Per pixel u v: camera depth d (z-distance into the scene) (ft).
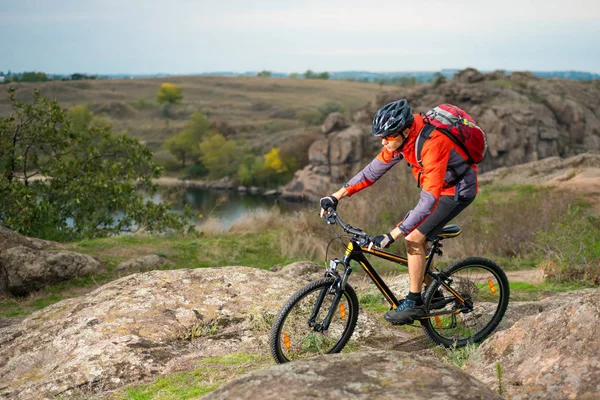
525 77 282.36
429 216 12.32
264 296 16.65
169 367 13.20
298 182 223.10
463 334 14.49
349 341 14.76
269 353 13.91
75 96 529.45
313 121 429.79
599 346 9.87
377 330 15.55
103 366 13.00
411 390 7.59
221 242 40.75
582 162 82.79
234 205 206.39
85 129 47.80
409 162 12.64
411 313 13.11
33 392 12.26
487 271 14.49
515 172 85.25
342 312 13.34
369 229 44.01
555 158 89.61
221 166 285.43
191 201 220.23
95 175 45.32
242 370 12.74
